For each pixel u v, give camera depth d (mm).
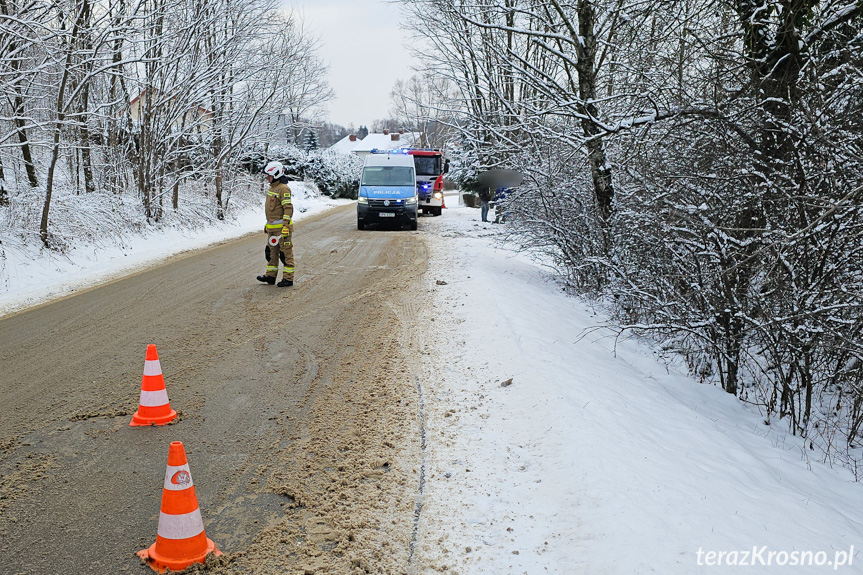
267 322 8430
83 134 16156
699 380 7574
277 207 10945
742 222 6984
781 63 7652
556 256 12500
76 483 4039
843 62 7262
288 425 5059
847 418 6598
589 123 11055
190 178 22672
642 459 4395
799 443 5957
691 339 8180
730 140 7395
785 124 6395
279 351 7129
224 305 9406
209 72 18750
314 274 12336
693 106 7598
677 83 8445
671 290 7379
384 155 23109
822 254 6066
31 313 8617
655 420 5484
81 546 3365
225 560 3270
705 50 8164
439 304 9617
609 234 10656
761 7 7465
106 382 5902
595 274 11359
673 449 4809
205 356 6855
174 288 10602
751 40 7762
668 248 7234
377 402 5590
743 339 7160
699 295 7109
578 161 11938
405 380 6176
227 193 24250
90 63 14820
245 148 23547
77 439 4695
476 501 3949
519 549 3455
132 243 15352
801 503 4270
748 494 4207
